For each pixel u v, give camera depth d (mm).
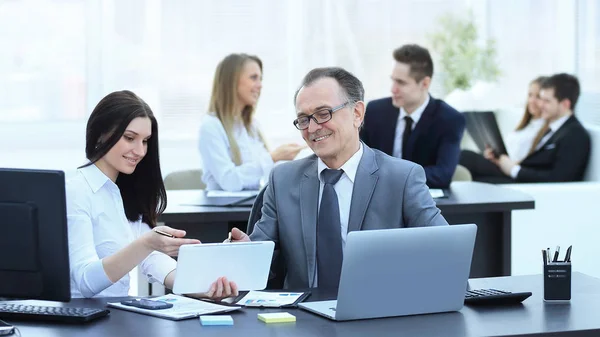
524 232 6082
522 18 7195
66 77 6625
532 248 6094
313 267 3109
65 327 2531
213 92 5289
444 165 5266
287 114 6969
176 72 6766
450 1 7094
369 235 2549
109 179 3111
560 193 6117
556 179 6715
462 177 5801
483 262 4934
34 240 2570
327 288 3053
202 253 2709
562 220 6121
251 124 5387
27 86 6582
